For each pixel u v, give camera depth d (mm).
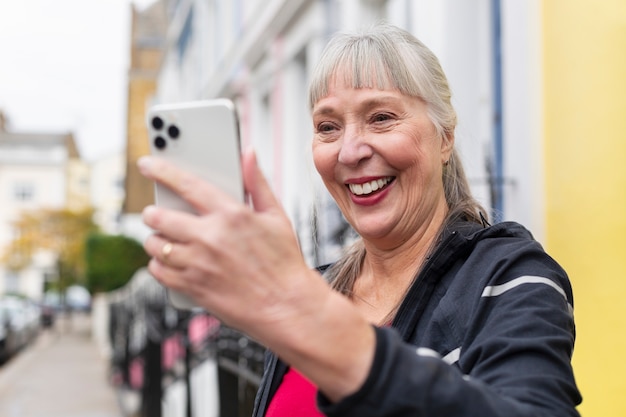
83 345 24719
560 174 2939
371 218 1588
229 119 953
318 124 1619
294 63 7855
